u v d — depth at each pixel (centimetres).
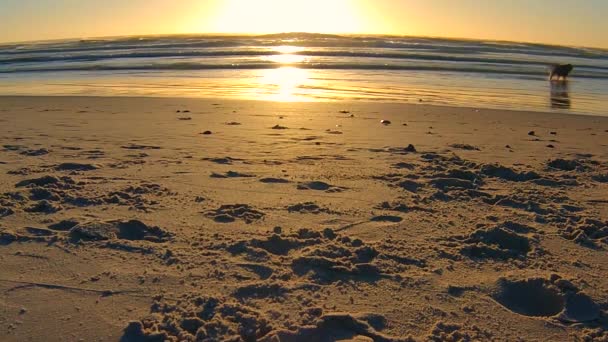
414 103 1300
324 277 281
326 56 3262
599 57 4278
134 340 220
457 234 350
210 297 253
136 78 2034
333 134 775
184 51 3806
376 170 528
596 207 418
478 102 1359
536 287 277
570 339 232
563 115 1088
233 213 380
